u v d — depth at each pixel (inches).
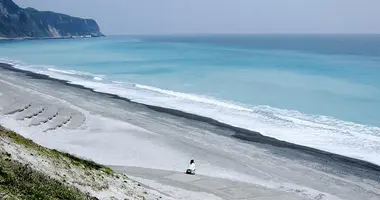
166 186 857.5
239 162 1125.1
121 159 1103.0
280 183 995.3
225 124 1528.1
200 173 1029.2
